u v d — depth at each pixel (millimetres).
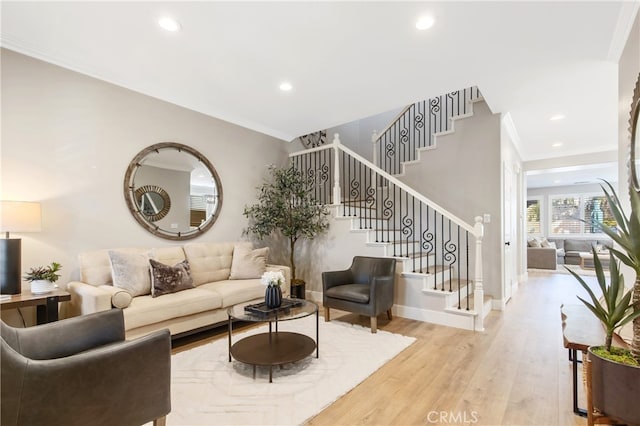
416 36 2533
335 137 4754
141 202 3619
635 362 1352
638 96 2023
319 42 2633
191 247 3801
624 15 2209
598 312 1501
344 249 4453
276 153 5301
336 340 3064
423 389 2188
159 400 1548
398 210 5215
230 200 4582
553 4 2135
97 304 2502
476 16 2275
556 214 10297
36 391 1227
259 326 3568
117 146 3441
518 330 3371
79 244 3152
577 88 3420
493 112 4137
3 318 2725
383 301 3408
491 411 1935
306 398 2070
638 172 2051
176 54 2850
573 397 1929
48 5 2199
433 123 5516
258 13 2273
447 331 3340
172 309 2873
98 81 3301
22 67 2846
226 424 1819
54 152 3016
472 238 4383
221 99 3863
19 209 2533
